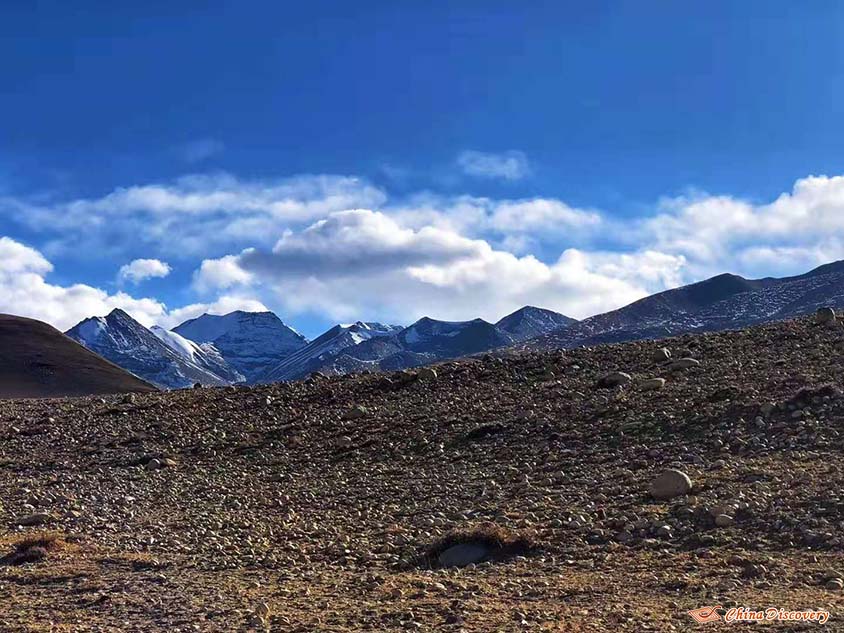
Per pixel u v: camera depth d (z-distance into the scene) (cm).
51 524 2153
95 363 12388
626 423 2416
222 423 3338
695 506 1641
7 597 1484
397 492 2177
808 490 1631
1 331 12862
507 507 1872
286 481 2480
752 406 2312
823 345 2934
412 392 3359
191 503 2317
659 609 1155
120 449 3139
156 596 1419
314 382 3850
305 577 1492
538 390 3055
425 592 1338
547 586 1321
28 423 3722
